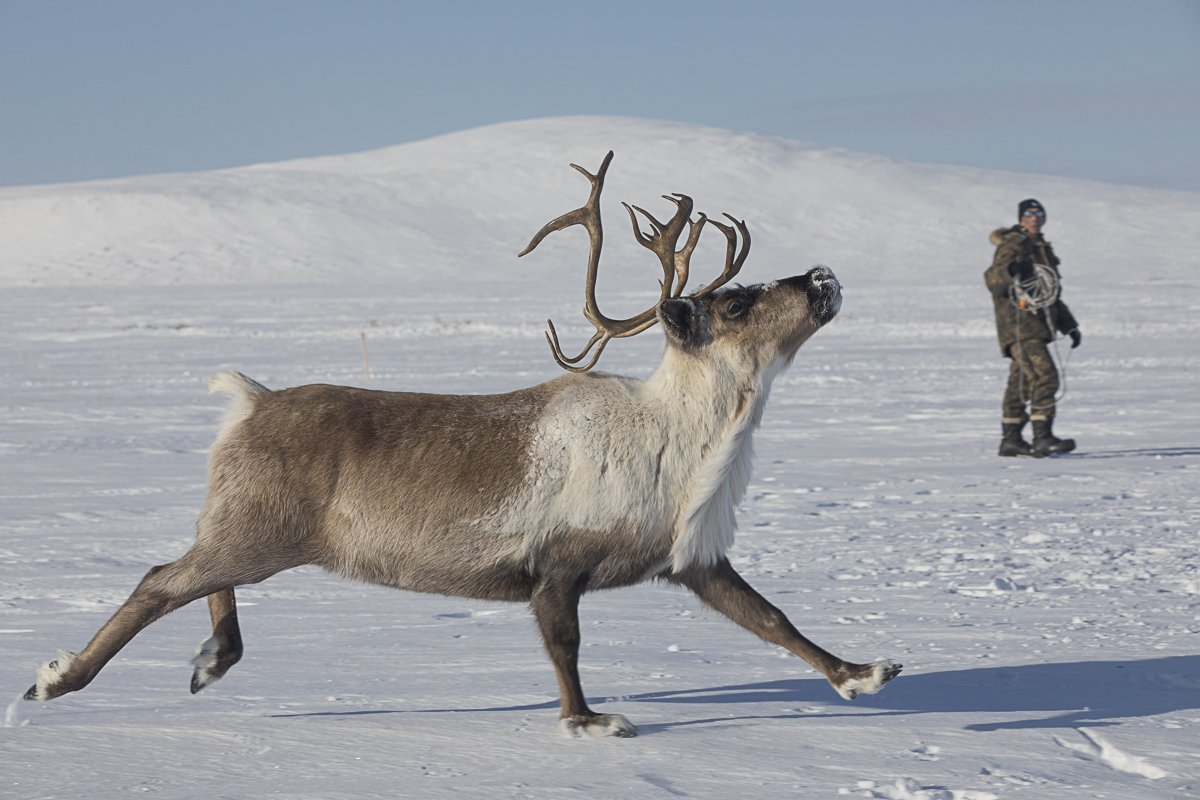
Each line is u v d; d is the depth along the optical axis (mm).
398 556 10266
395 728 9781
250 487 10180
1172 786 8164
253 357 59500
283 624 13977
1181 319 70938
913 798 7969
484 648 12766
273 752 9133
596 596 15398
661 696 10875
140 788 8312
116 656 12578
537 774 8594
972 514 20297
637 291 132375
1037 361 26531
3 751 9164
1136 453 26859
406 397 10594
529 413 10453
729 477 10570
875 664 10156
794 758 8883
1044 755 8859
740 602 10602
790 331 10781
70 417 37031
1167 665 11516
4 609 14703
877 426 32375
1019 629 13133
